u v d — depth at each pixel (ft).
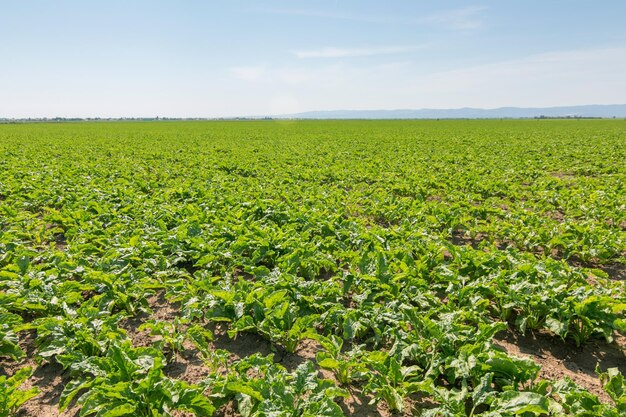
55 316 22.06
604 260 30.66
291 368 19.17
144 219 37.45
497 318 23.09
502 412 13.80
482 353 16.65
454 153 96.22
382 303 23.11
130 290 24.00
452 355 17.46
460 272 26.40
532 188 53.52
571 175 68.74
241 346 20.86
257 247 29.81
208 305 22.47
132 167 70.85
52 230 35.14
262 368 16.28
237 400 15.43
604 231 33.04
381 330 20.24
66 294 22.50
